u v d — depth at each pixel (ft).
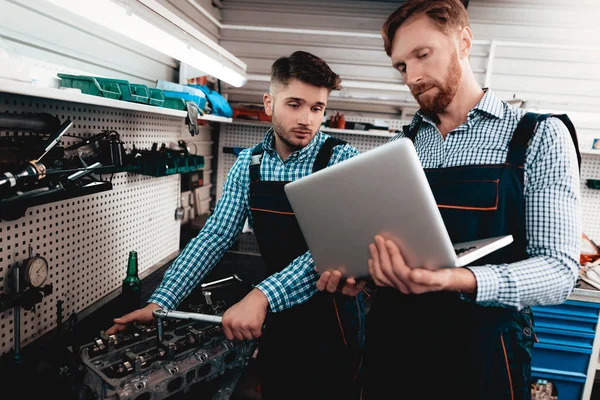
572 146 2.79
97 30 5.67
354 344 4.39
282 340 4.27
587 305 6.23
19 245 4.20
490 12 10.34
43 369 3.59
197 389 3.50
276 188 4.32
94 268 5.53
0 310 3.88
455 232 3.13
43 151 3.76
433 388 3.20
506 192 2.93
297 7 10.73
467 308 3.07
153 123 6.97
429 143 3.55
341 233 2.78
